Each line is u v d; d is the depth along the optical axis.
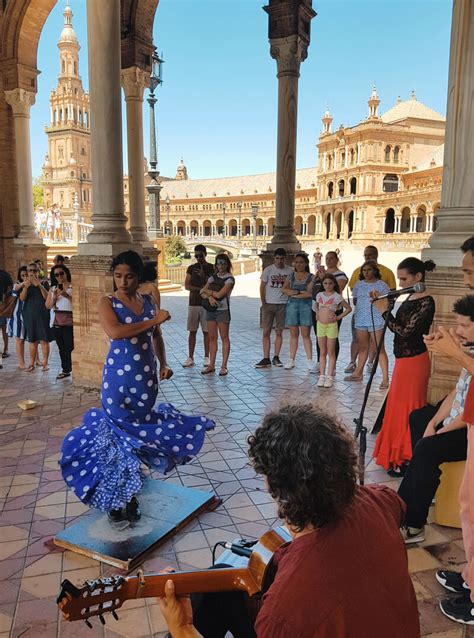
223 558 1.88
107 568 2.99
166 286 19.45
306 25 10.56
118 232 6.43
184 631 1.36
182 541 3.26
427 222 61.22
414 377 3.98
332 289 6.72
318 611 1.04
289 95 10.59
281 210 11.19
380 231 67.81
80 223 23.59
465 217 4.63
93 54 6.09
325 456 1.13
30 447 4.75
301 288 7.66
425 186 64.19
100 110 6.19
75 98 82.81
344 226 71.50
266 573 1.39
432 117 73.56
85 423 3.34
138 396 3.24
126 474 3.09
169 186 101.81
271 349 9.26
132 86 11.12
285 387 6.76
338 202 71.81
